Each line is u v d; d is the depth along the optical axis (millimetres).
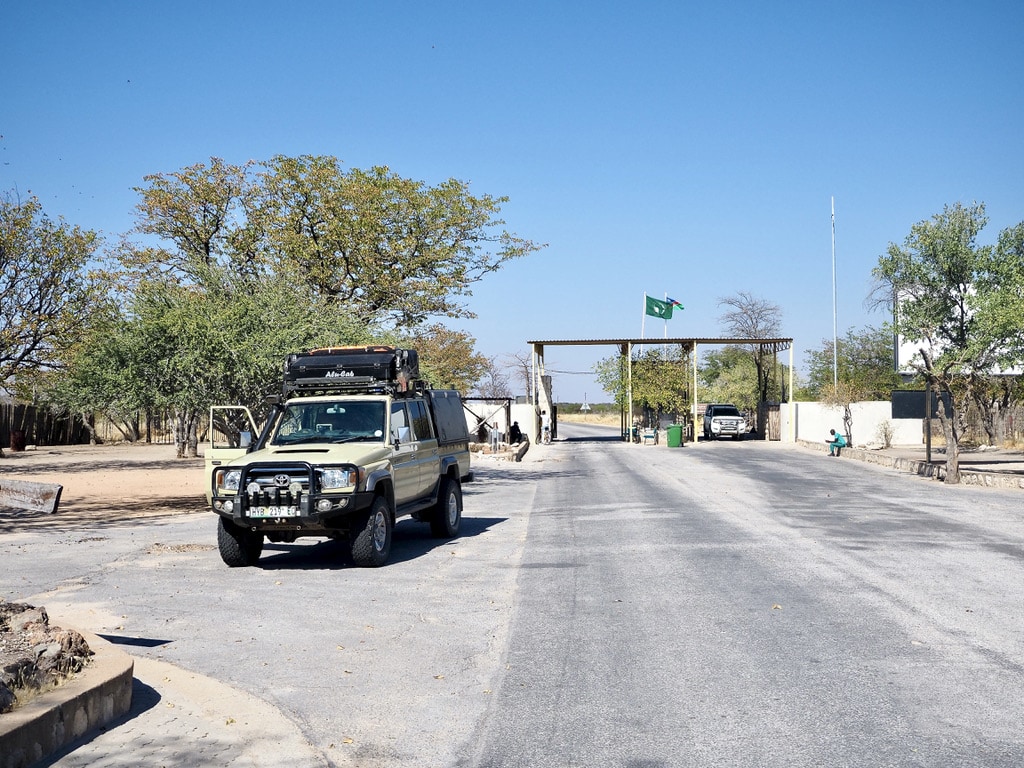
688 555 12617
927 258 26875
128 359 19766
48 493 10078
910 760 5242
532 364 52906
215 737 5738
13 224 26016
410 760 5375
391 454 12789
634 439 54031
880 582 10539
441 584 10789
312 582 10977
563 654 7590
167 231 30266
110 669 6156
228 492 11914
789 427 51281
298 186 28484
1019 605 9281
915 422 48281
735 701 6328
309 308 22078
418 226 29328
